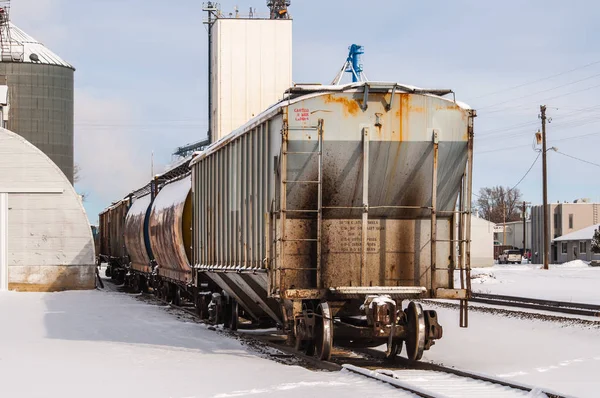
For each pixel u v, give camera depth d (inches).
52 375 519.8
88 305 1169.4
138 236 1396.4
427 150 575.5
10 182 1497.3
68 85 2699.3
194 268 938.7
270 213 588.1
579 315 938.1
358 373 494.3
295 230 571.2
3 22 2640.3
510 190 6648.6
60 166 2667.3
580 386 476.4
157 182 1334.9
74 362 578.2
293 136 557.9
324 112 561.6
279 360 591.8
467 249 579.2
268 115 592.4
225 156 763.4
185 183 1043.3
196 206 930.7
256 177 636.7
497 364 577.9
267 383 473.7
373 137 565.0
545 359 603.5
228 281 757.3
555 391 423.8
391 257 585.0
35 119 2623.0
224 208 765.3
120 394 450.0
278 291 563.2
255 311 774.5
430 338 569.3
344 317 629.0
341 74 1093.8
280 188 560.1
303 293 559.8
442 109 577.3
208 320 920.9
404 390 433.1
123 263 1813.5
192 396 439.8
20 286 1491.1
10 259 1489.9
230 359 589.6
